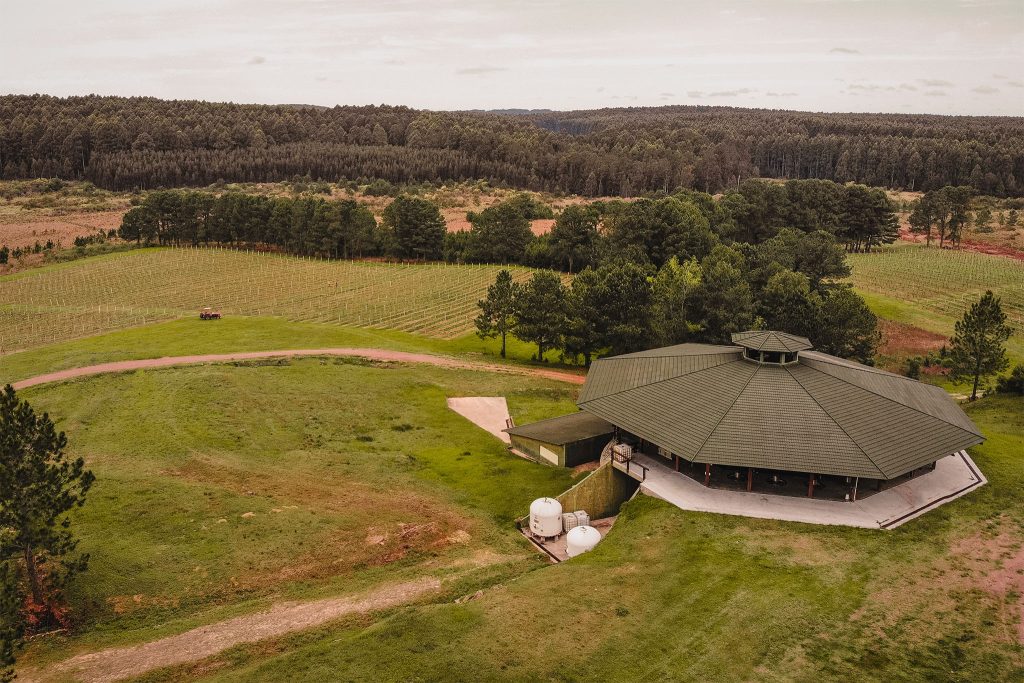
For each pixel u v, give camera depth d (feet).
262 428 191.11
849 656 93.81
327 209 549.54
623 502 152.25
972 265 500.33
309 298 423.64
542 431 187.01
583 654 95.91
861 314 264.31
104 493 146.00
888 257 539.70
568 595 109.81
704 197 522.88
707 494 137.39
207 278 483.51
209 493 150.10
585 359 298.15
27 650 103.24
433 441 193.98
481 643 98.43
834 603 104.27
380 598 116.26
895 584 108.27
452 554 133.90
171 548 128.57
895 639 96.63
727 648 96.12
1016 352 300.40
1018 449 160.66
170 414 193.36
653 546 122.21
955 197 586.04
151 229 589.32
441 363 271.69
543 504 142.31
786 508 131.23
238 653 101.40
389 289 443.73
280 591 119.85
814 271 375.66
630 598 108.27
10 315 374.43
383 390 229.45
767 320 295.69
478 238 521.65
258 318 337.93
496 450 189.26
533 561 131.85
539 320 280.72
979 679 89.20
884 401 148.56
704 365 164.55
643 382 165.37
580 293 287.89
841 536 121.60
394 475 167.84
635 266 280.51
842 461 128.16
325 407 209.87
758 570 112.78
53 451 114.83
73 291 448.65
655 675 91.66
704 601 106.01
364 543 135.03
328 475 165.58
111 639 105.81
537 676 91.91
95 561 122.62
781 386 148.77
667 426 144.87
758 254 371.35
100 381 222.28
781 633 98.53
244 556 127.75
